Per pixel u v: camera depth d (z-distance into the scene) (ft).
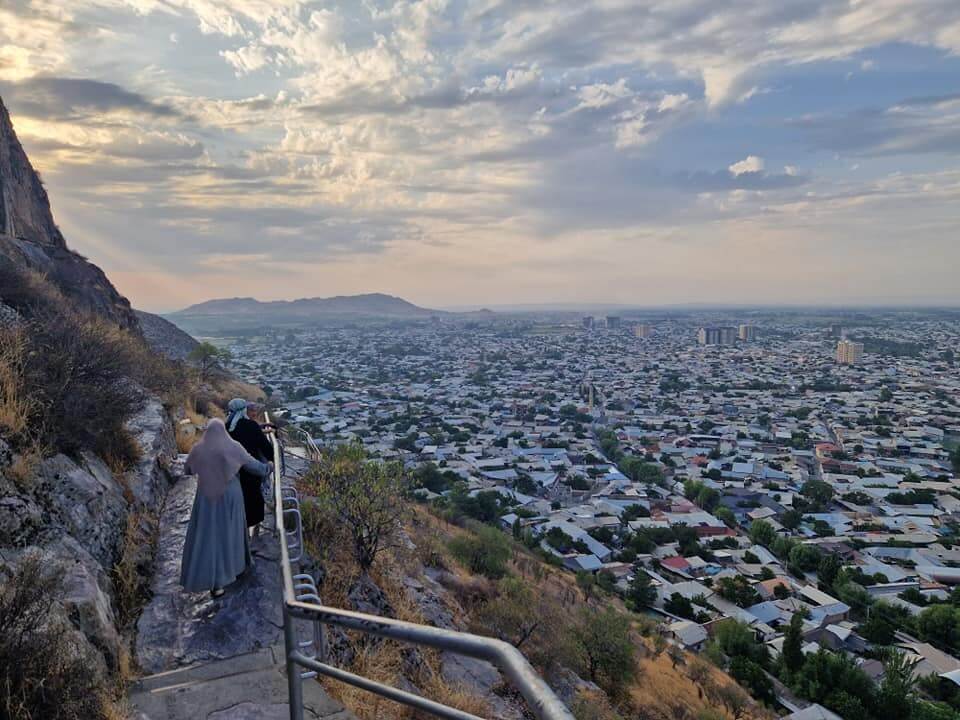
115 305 83.66
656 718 61.26
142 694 14.15
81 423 21.83
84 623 14.24
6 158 80.48
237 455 18.61
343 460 28.86
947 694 108.37
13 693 10.99
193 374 78.07
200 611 17.90
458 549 69.82
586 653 60.29
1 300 35.47
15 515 16.02
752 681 101.86
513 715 23.76
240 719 13.43
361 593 23.62
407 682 20.42
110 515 20.02
